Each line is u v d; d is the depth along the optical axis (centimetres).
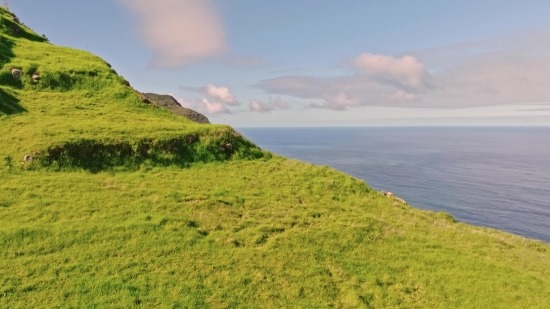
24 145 2455
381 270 1717
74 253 1490
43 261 1410
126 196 2144
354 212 2436
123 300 1252
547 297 1573
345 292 1514
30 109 3175
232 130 3506
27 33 5412
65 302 1211
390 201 2933
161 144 2869
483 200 13012
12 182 2078
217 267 1546
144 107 3994
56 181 2173
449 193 14112
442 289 1600
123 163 2614
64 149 2442
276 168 3158
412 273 1717
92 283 1313
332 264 1714
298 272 1599
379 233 2128
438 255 1938
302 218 2209
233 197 2389
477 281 1675
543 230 9575
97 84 4106
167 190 2328
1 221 1673
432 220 2708
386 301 1485
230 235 1862
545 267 2048
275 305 1370
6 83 3572
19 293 1225
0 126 2708
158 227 1795
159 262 1513
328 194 2750
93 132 2767
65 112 3278
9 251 1445
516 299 1548
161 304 1263
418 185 15738
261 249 1753
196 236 1773
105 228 1714
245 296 1390
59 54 4662
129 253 1546
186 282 1406
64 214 1823
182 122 3909
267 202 2405
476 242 2325
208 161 3027
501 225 10006
